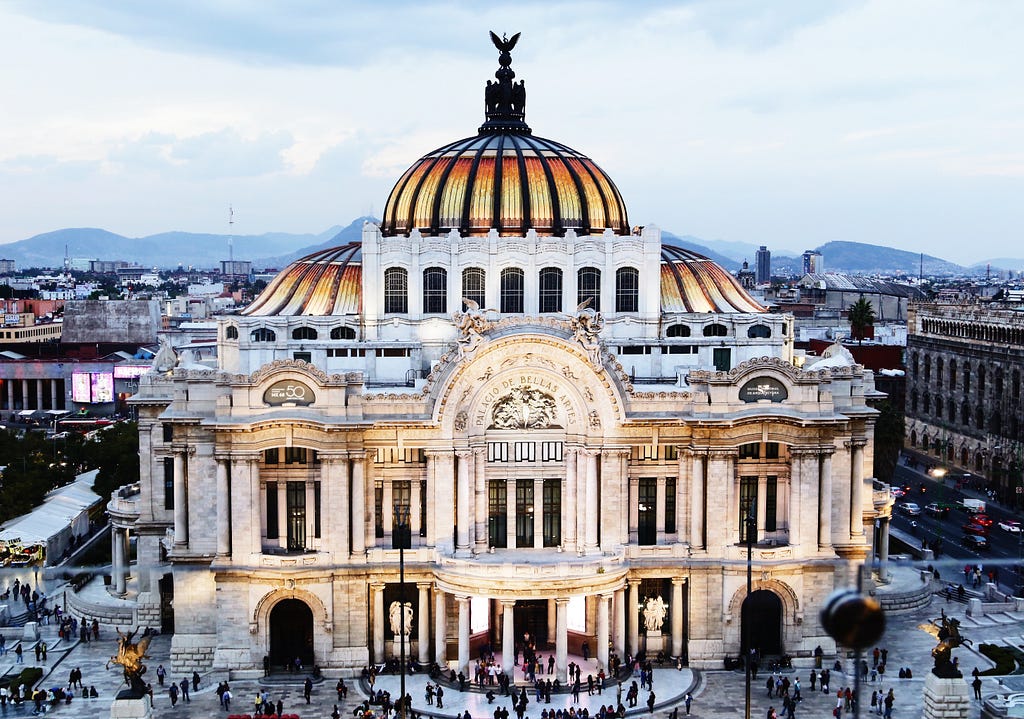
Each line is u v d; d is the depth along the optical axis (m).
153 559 119.88
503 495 110.88
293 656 109.31
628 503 110.44
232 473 105.50
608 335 126.44
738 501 110.25
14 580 132.38
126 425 195.88
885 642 113.50
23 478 157.50
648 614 110.00
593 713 97.06
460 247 124.88
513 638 104.75
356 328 127.19
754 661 107.88
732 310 133.25
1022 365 183.00
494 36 145.25
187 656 108.38
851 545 112.94
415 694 101.50
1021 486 172.50
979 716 95.25
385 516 109.00
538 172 131.50
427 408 107.25
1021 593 127.81
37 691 97.75
